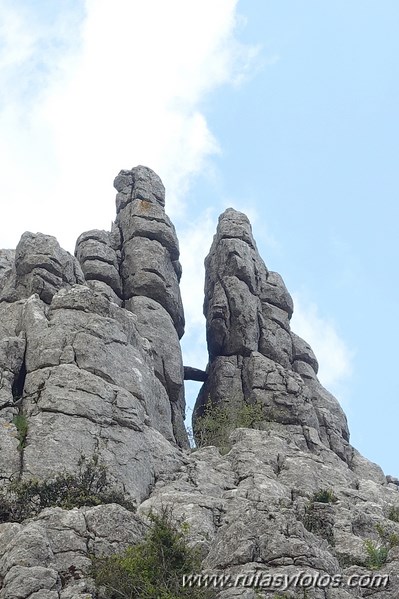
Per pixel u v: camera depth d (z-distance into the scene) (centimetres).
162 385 6750
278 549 4253
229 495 5572
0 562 4338
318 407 7662
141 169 8262
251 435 6469
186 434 7050
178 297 7744
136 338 6425
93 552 4450
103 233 7812
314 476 6144
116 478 5447
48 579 4197
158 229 7850
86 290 6275
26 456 5409
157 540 4344
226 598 4072
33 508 5059
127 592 4197
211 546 4475
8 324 6456
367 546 4844
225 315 7850
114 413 5706
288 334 8012
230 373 7606
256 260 8262
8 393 5806
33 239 6969
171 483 5731
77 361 5912
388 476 7531
